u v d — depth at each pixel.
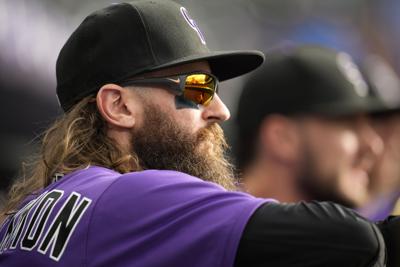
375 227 5.64
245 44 35.34
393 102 8.73
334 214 5.56
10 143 20.84
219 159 7.32
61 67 7.40
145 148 6.97
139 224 5.89
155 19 7.11
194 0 34.16
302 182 8.55
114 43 7.05
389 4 38.66
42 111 22.25
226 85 26.11
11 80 20.20
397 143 8.83
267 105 8.75
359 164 8.62
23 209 6.86
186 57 7.07
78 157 6.91
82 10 27.16
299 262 5.46
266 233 5.52
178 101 7.08
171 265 5.66
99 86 7.06
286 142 8.63
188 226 5.72
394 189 8.75
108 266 5.86
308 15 36.62
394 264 5.89
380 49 37.56
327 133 8.54
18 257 6.34
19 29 20.73
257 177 8.78
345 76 8.73
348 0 38.19
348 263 5.44
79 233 6.05
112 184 6.22
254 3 35.41
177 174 6.18
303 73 8.67
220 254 5.54
